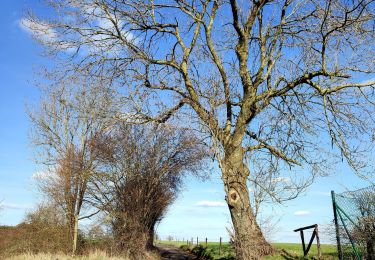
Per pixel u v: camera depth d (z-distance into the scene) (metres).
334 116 18.08
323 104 17.84
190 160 27.30
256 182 15.41
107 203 27.08
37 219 28.88
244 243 15.66
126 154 27.06
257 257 15.51
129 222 26.22
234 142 17.75
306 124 18.47
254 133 18.14
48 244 27.83
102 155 27.38
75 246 27.84
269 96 18.58
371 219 14.51
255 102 18.14
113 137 27.34
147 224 27.41
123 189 27.03
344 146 17.42
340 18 17.22
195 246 42.00
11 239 28.25
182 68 19.20
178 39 19.83
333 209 15.70
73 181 28.81
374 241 14.39
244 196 16.83
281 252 17.23
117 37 19.33
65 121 31.17
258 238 15.73
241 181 17.14
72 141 30.64
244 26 18.81
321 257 16.75
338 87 17.73
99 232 27.45
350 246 15.22
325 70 17.52
